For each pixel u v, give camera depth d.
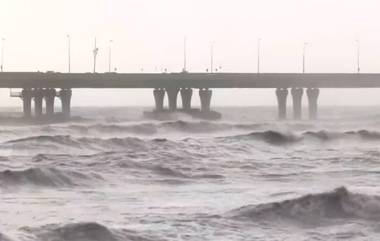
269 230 99.50
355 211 108.25
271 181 151.75
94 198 124.81
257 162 190.50
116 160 177.62
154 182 149.12
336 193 111.56
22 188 135.25
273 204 108.56
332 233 98.06
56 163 172.38
